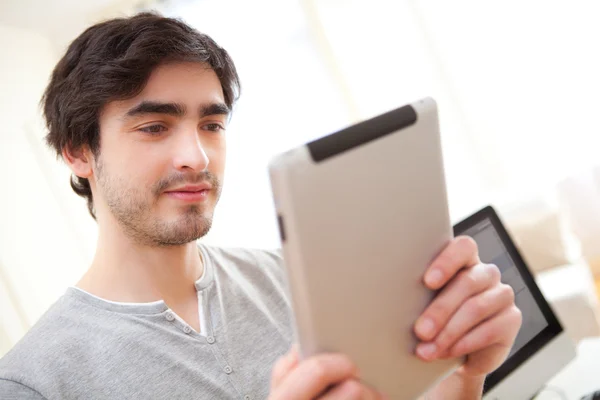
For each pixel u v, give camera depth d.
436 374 0.54
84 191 0.92
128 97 0.73
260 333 0.85
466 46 3.21
